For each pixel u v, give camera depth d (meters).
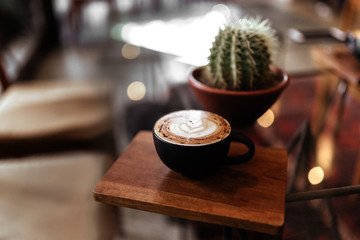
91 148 0.89
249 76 0.53
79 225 0.57
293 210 0.54
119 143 1.08
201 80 0.60
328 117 0.86
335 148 0.72
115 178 0.43
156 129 0.42
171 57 1.37
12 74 1.82
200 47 1.20
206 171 0.42
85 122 0.90
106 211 0.60
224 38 0.53
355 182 0.58
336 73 0.84
